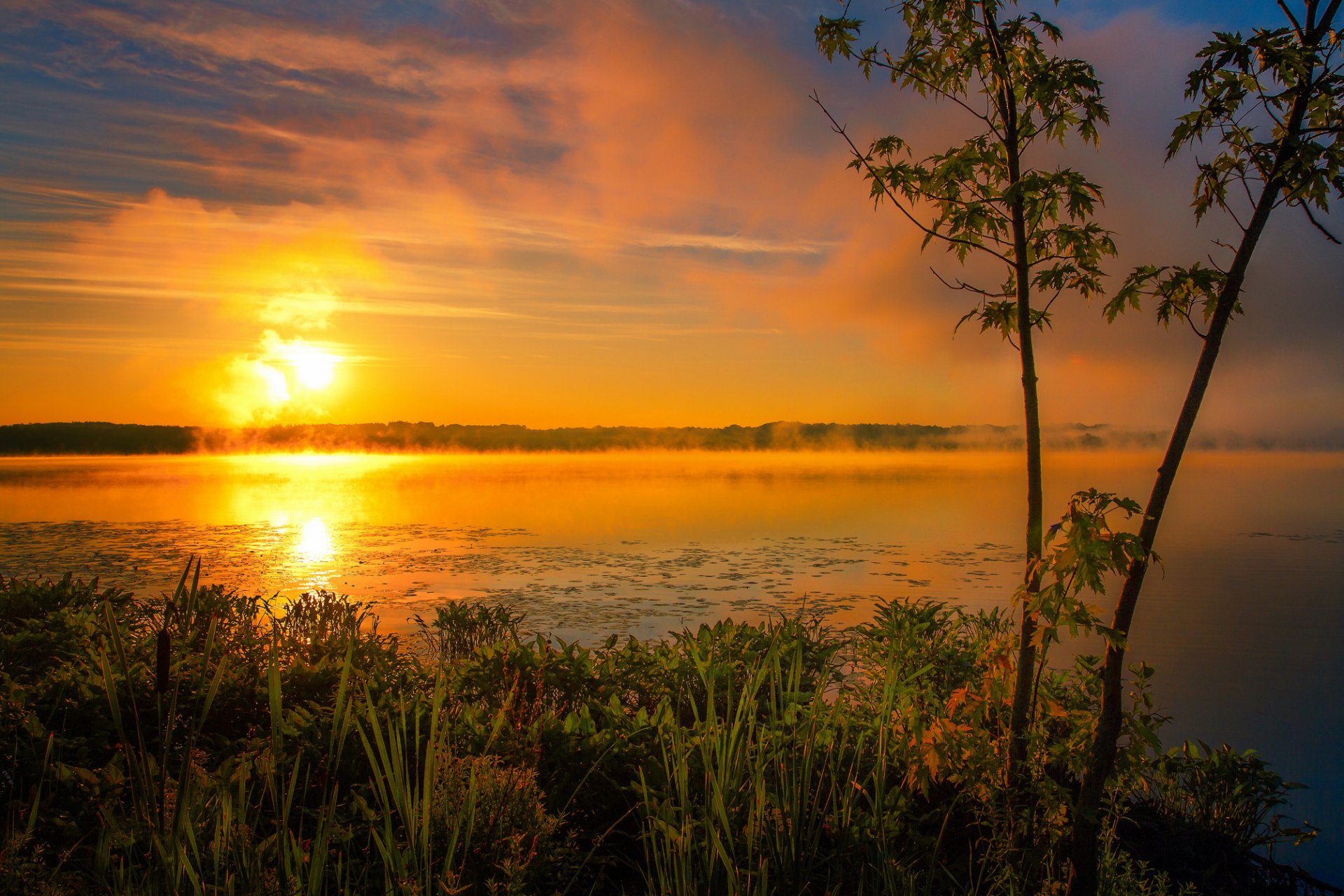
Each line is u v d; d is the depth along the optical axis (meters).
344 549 18.12
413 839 2.81
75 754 3.63
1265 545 18.44
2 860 2.70
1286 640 9.52
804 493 36.56
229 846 2.75
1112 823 3.92
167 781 3.05
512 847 2.93
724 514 26.34
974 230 4.23
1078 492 3.25
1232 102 3.33
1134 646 9.36
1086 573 3.08
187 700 4.17
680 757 3.38
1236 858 4.06
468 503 31.20
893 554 17.31
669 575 14.49
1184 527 21.95
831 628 9.98
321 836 2.71
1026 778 3.58
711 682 3.68
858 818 3.45
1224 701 7.40
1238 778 4.19
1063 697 4.58
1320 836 4.75
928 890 3.13
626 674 4.98
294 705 4.30
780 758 3.56
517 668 4.66
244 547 18.31
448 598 12.39
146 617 6.19
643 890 3.33
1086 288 3.92
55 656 5.07
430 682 4.72
